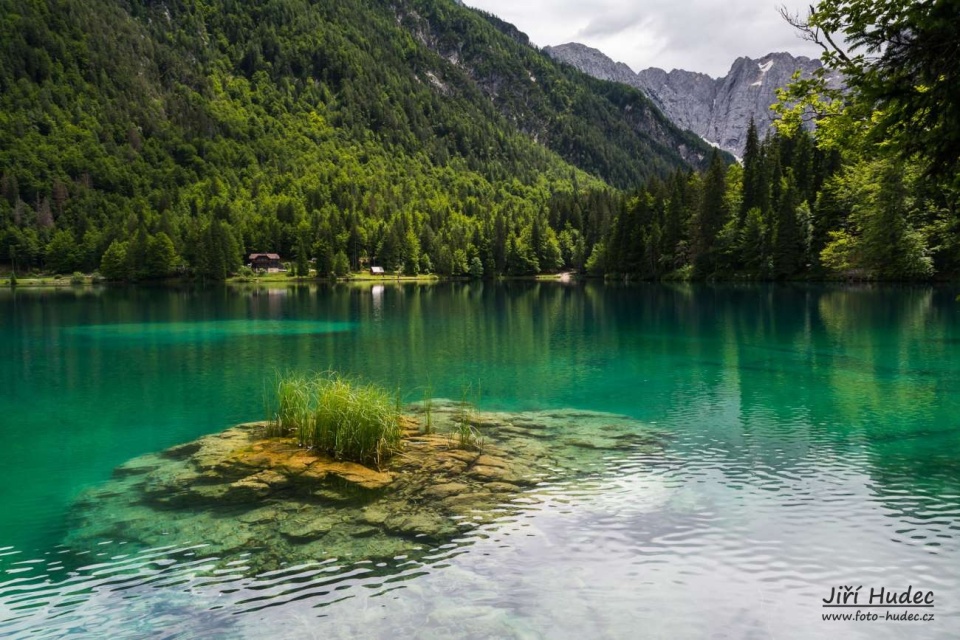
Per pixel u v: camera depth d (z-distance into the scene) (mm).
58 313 54188
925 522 9430
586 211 171250
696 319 42594
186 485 11180
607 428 15445
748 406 17750
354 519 9625
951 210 7801
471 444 13547
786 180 90250
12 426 16531
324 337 35938
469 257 149875
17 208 154250
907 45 6801
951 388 19594
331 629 6707
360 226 166750
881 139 7598
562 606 7129
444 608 7102
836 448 13469
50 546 8992
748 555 8414
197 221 156500
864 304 49344
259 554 8539
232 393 20609
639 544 8750
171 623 6930
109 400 19656
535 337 34812
